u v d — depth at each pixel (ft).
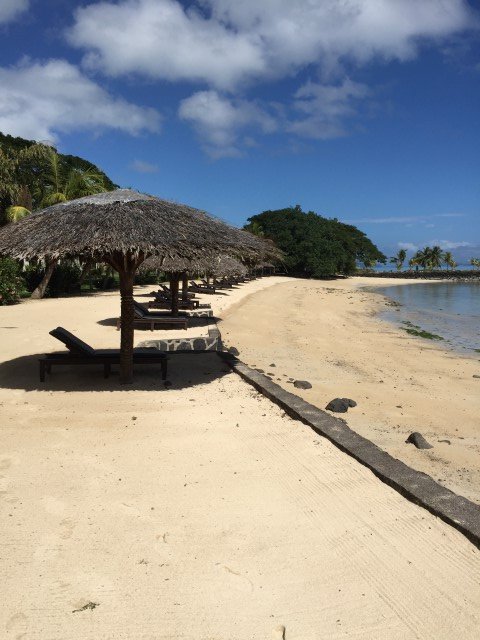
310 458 18.49
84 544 12.98
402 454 22.40
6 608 10.69
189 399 25.95
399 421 27.81
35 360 34.24
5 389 27.40
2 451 18.83
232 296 107.45
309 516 14.56
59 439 20.16
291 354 47.60
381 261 333.62
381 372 41.96
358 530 13.84
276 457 18.60
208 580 11.74
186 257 25.89
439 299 143.84
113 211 26.63
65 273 91.30
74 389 27.63
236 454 18.88
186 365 34.47
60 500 15.20
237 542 13.25
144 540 13.23
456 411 30.66
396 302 131.64
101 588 11.36
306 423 21.94
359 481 16.67
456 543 13.19
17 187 92.73
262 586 11.59
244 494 15.80
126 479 16.70
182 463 18.03
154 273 129.70
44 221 26.86
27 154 92.89
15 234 26.55
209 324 52.54
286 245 251.80
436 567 12.30
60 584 11.46
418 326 80.38
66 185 95.50
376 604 11.07
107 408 24.30
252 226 254.88
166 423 22.22
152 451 19.07
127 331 28.66
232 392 27.48
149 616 10.58
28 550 12.66
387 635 10.21
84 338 42.50
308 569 12.21
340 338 61.57
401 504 15.20
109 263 27.94
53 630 10.13
